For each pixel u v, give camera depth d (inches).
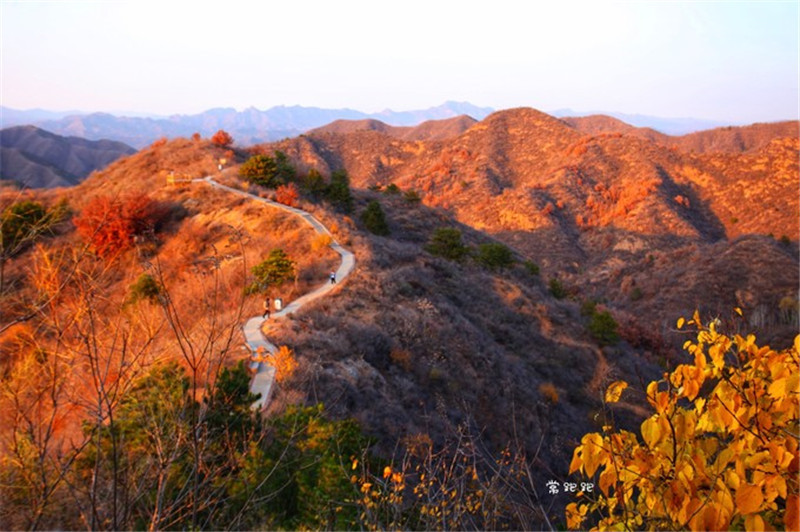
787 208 4783.5
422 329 964.0
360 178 7760.8
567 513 93.9
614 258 4603.8
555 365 1163.3
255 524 206.1
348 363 737.0
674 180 5718.5
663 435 85.6
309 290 1066.7
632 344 1499.8
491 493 142.6
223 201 1662.2
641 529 86.1
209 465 175.2
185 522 134.5
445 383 808.3
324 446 270.1
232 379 316.8
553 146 7121.1
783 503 88.0
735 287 2454.5
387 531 169.0
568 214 5413.4
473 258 1937.7
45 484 106.5
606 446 87.8
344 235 1450.5
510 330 1285.7
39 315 109.9
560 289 2062.0
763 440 80.2
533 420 767.7
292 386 551.2
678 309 2442.2
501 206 5615.2
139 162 2297.0
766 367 83.4
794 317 1254.9
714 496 77.9
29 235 120.0
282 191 1728.6
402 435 533.0
